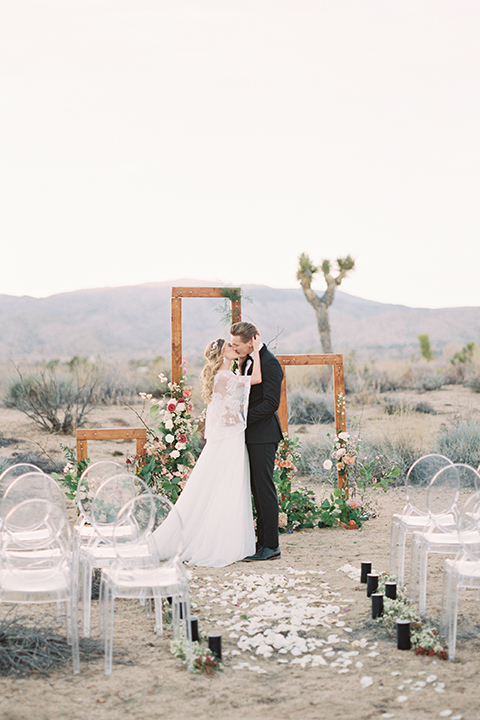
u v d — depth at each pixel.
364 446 9.75
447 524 4.68
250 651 3.78
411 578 4.65
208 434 5.87
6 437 12.55
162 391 18.75
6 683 3.34
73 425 13.65
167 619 4.31
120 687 3.31
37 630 3.93
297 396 15.07
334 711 3.05
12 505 4.05
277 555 5.93
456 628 3.91
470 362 21.06
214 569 5.60
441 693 3.20
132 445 12.39
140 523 4.00
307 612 4.38
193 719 2.99
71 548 4.37
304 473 10.09
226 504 5.79
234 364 6.63
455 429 11.05
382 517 7.70
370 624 4.18
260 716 3.02
